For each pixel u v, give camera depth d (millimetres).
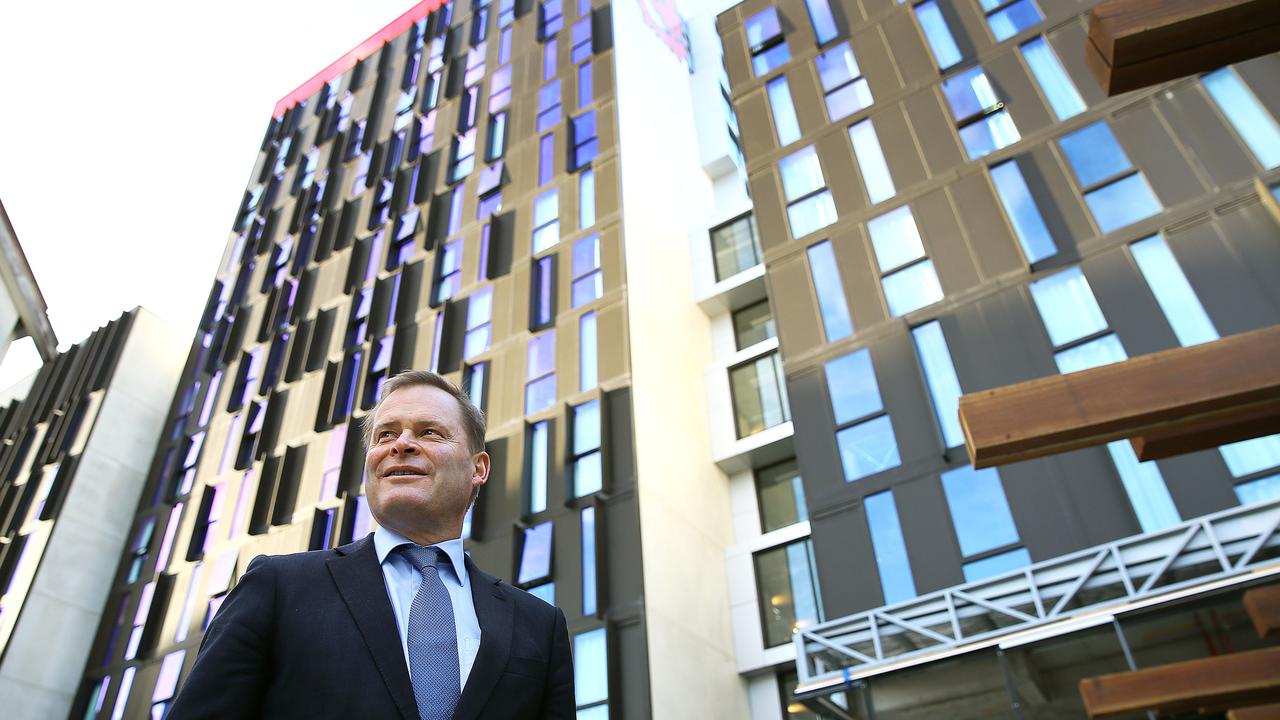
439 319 26281
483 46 35531
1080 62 19047
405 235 30391
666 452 20750
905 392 17125
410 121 35531
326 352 29578
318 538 24000
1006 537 14297
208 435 31250
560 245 25391
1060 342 15922
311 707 2248
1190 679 8773
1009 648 12578
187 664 24453
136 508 32406
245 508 27109
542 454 20906
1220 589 11406
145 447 34281
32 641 27547
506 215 27719
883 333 18219
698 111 34719
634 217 25266
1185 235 15562
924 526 15273
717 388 23859
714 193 31875
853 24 23812
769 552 20641
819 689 13828
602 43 30750
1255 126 15734
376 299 28672
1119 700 9000
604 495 19266
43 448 34250
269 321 33094
